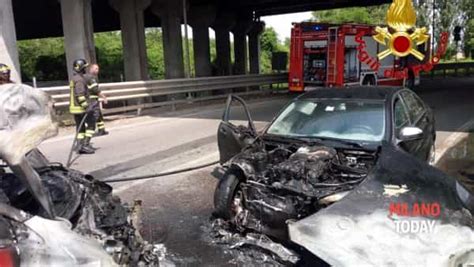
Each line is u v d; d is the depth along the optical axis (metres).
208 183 6.49
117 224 3.40
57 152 8.80
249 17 30.81
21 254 2.34
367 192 3.57
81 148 8.55
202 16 26.88
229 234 4.55
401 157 3.98
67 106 12.26
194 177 6.81
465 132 10.17
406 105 5.92
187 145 9.24
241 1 27.19
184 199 5.77
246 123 11.91
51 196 2.97
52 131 2.44
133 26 20.06
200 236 4.57
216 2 26.75
